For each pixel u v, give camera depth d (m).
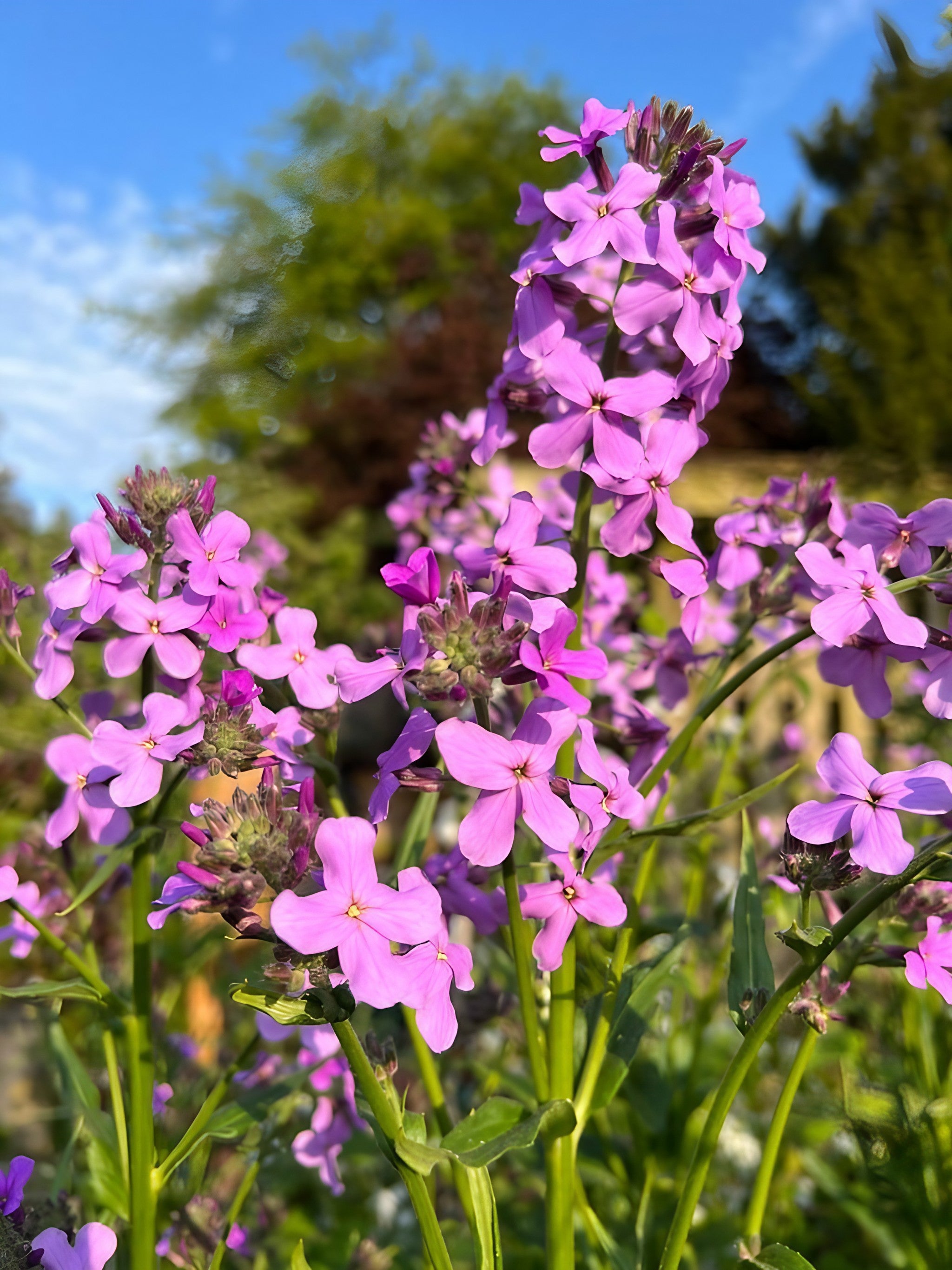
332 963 0.14
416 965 0.15
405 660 0.16
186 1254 0.23
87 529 0.19
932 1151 0.23
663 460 0.19
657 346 0.21
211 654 0.25
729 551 0.23
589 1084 0.19
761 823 0.33
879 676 0.18
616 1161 0.29
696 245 0.19
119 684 0.46
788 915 0.34
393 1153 0.15
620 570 0.40
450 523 0.37
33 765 0.45
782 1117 0.17
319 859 0.15
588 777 0.18
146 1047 0.20
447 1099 0.35
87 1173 0.33
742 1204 0.36
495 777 0.15
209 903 0.14
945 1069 0.30
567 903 0.18
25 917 0.20
